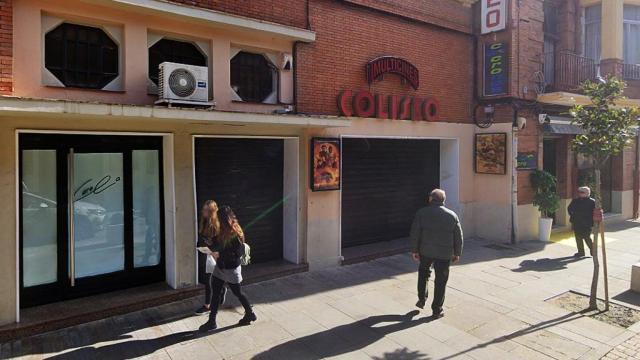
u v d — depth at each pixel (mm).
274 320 5961
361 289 7285
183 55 7000
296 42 7984
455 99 10867
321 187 8219
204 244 5594
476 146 11305
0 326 5305
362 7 8930
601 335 5648
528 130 11016
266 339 5395
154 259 6980
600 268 8719
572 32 13414
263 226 8320
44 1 5598
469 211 11344
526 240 11086
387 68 9211
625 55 13961
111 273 6586
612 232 12734
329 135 8422
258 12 7484
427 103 9945
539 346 5328
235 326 5742
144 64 6402
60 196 6082
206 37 6965
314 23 8219
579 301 6871
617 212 14805
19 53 5461
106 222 6543
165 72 6004
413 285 7527
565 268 8703
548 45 13148
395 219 10648
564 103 11156
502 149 10773
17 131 5410
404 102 9539
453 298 6918
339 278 7863
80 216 6312
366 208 10070
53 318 5539
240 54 7648
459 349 5227
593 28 13789
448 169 11195
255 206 8195
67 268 6188
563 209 12914
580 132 12094
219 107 7125
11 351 4988
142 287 6727
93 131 5949
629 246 10828
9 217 5363
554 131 11398
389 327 5793
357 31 8875
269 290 7160
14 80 5438
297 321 5941
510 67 10555
